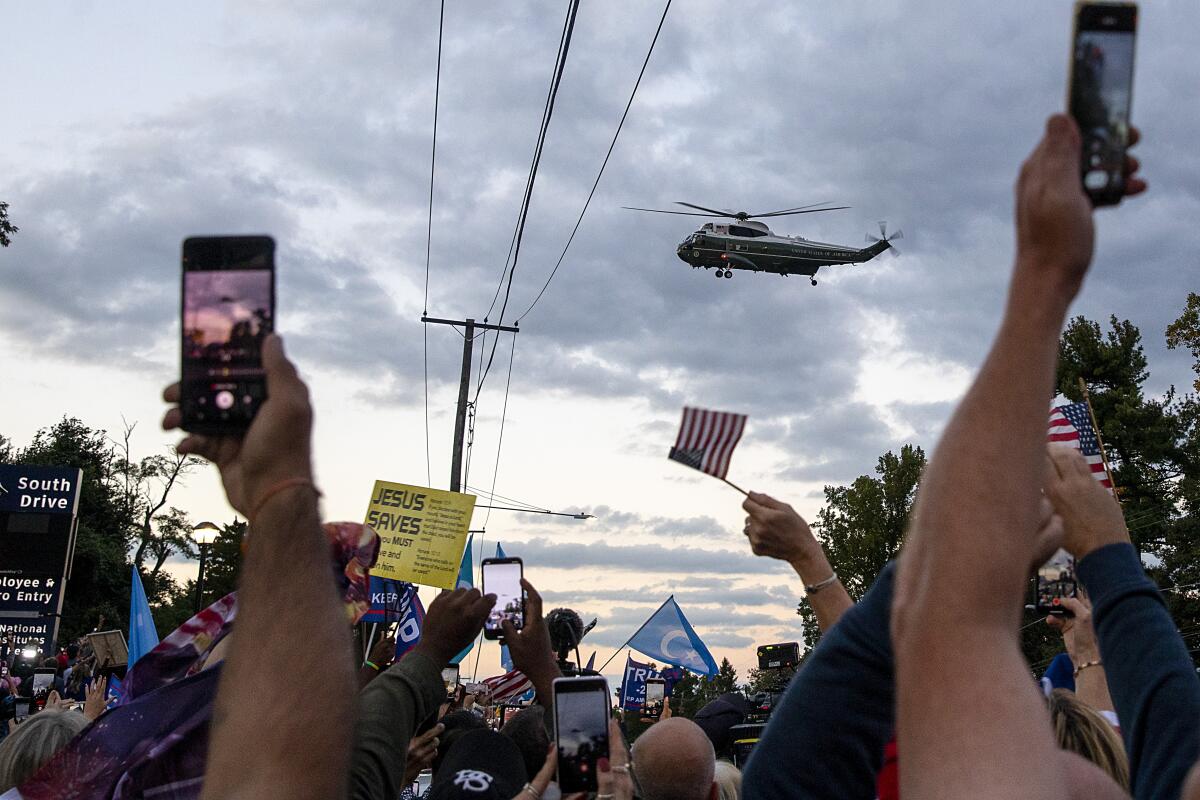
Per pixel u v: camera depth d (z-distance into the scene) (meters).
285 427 1.38
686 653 12.44
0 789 3.54
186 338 1.55
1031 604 3.39
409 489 6.65
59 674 16.03
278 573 1.34
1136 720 1.87
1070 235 1.09
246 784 1.27
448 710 7.63
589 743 3.15
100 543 61.84
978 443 1.12
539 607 3.82
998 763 1.04
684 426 3.22
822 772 1.69
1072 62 1.32
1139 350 44.69
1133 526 41.41
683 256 49.97
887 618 1.70
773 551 2.91
